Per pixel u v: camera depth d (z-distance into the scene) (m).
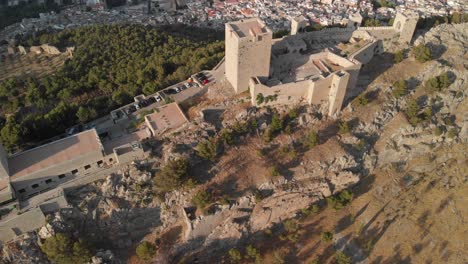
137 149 84.19
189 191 83.31
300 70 104.19
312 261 80.12
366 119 103.06
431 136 106.12
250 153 90.62
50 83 129.88
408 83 112.44
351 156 96.06
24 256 73.69
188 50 143.12
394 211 92.19
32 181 78.00
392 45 120.88
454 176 101.75
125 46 157.88
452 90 114.50
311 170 92.00
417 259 83.88
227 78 101.56
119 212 80.06
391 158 103.06
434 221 91.00
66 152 81.25
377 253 84.31
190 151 86.94
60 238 72.75
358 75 111.44
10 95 130.38
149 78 120.44
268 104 97.06
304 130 97.19
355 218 90.06
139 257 79.56
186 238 81.44
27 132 90.94
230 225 83.38
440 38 124.38
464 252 85.25
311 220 88.81
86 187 81.19
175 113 95.56
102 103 107.19
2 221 72.62
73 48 165.12
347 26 136.00
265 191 87.12
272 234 85.69
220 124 93.06
